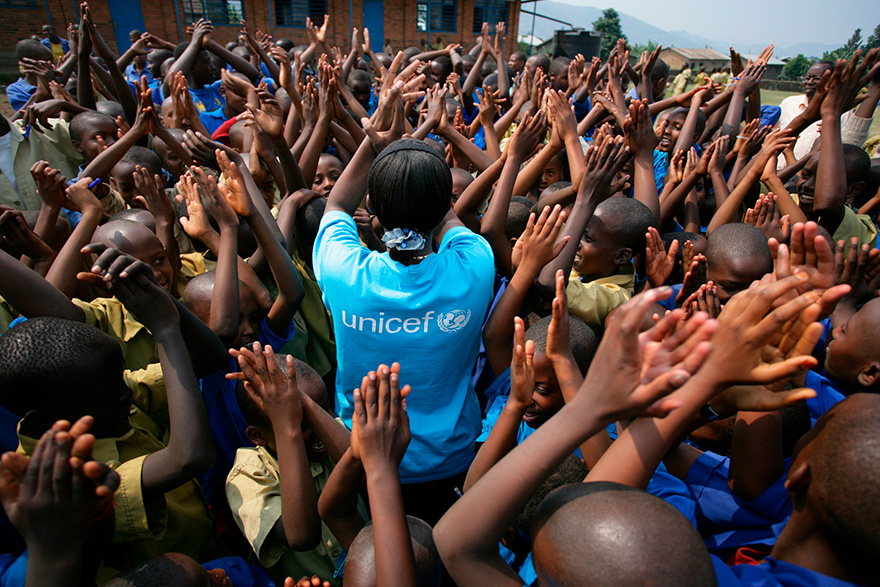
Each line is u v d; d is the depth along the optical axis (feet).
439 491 6.69
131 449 5.56
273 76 21.06
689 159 11.34
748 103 16.89
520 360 4.66
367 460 4.33
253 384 5.20
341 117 10.84
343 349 5.91
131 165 11.15
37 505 3.41
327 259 5.63
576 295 7.41
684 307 5.73
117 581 4.19
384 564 3.99
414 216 5.11
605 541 3.05
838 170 8.79
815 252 4.78
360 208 9.32
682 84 37.22
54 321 5.01
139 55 25.49
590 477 4.00
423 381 5.87
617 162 7.14
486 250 5.79
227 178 7.07
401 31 71.92
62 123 14.79
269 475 5.91
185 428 5.01
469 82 21.39
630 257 8.19
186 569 4.41
